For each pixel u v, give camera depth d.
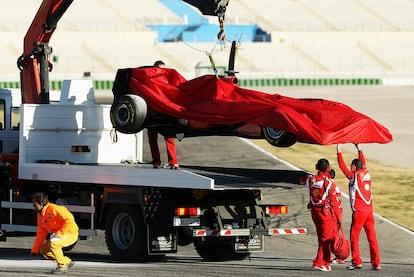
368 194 52.72
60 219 47.75
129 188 55.09
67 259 47.91
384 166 125.81
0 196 62.97
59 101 69.62
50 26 66.81
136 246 54.78
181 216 53.50
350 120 51.47
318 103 53.78
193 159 123.44
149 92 56.31
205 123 54.41
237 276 46.66
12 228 62.47
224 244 56.84
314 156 132.12
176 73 57.41
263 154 130.25
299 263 57.50
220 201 54.88
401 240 80.69
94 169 57.06
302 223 86.44
